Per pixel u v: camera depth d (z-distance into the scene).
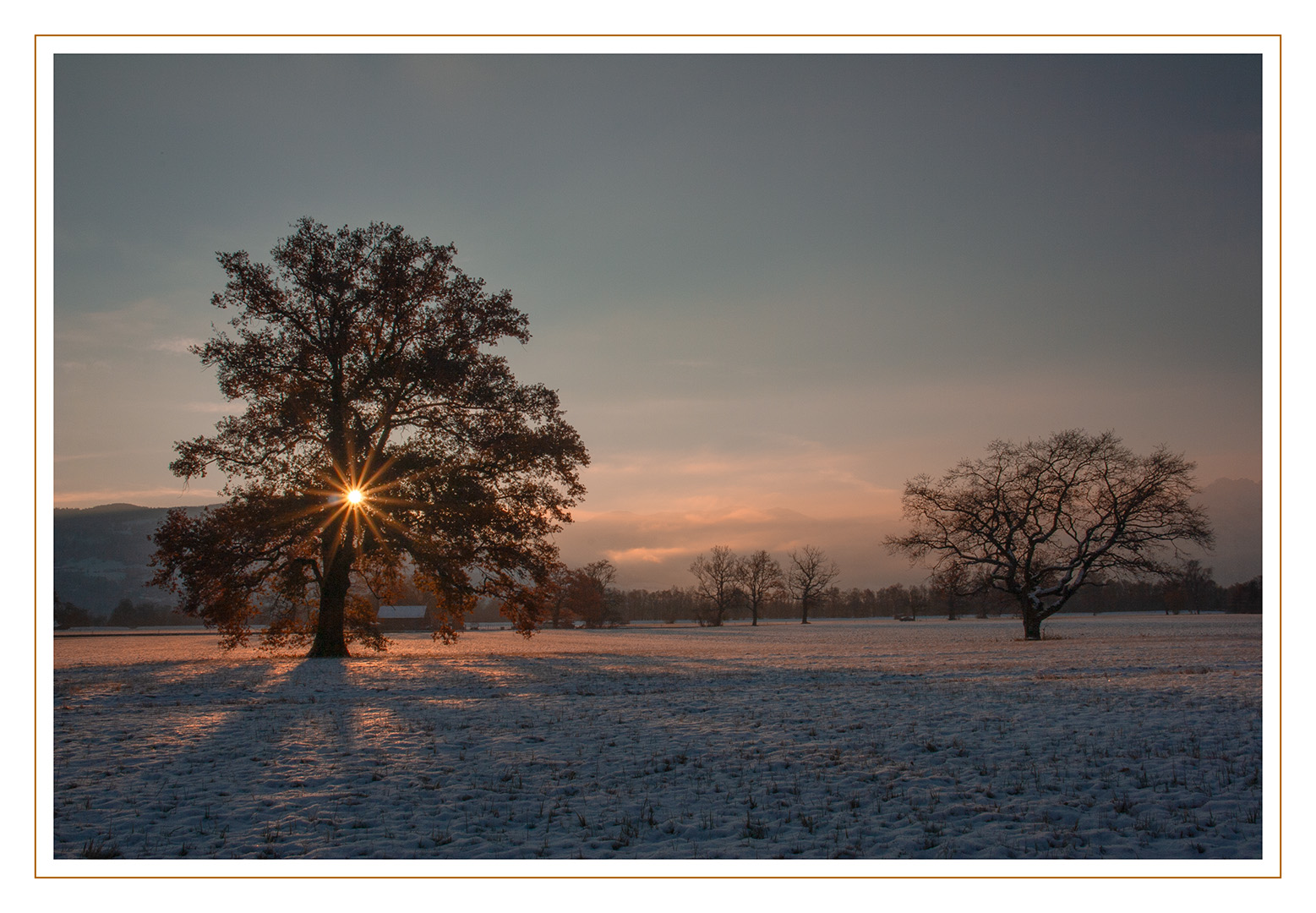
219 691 20.31
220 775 10.94
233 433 30.81
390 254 32.06
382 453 32.56
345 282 31.20
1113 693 17.78
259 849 8.07
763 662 31.72
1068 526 46.97
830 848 8.05
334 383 31.78
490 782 10.62
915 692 19.45
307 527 31.11
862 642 53.12
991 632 71.00
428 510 31.44
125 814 9.19
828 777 10.70
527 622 34.81
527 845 8.23
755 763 11.51
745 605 138.75
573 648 48.22
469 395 32.50
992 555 48.50
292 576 31.62
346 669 26.94
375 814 9.23
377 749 12.64
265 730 14.36
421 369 31.58
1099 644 38.38
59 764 11.54
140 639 74.06
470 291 33.41
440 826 8.81
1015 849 7.90
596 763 11.64
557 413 34.19
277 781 10.62
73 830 8.65
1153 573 45.66
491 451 32.22
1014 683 20.73
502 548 32.66
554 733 14.05
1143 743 12.18
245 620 33.75
